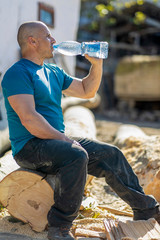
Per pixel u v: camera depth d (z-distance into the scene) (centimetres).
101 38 1473
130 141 412
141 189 250
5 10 509
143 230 229
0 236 230
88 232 234
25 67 233
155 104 1352
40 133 224
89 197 308
